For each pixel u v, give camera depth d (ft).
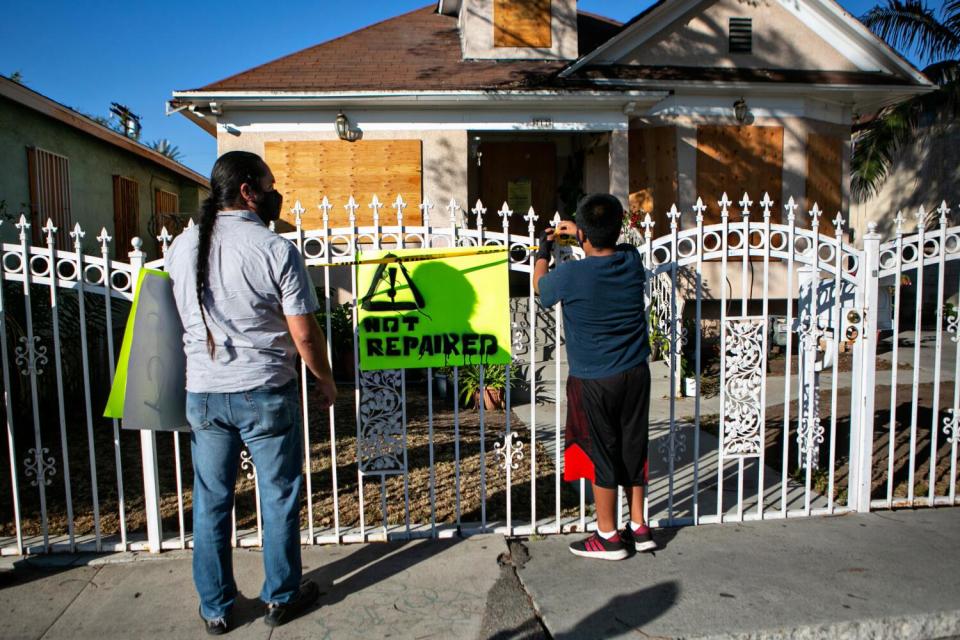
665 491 15.48
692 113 33.58
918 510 14.10
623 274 11.33
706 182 33.76
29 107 30.14
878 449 18.89
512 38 35.78
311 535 12.71
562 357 26.00
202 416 9.50
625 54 33.71
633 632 9.70
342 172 30.99
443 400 25.03
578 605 10.39
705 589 10.84
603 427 11.50
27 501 15.49
